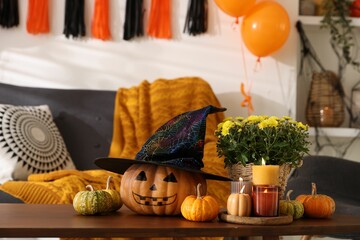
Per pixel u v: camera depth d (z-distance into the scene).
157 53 4.00
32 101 3.64
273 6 3.71
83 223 1.53
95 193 1.77
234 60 4.04
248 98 3.95
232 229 1.51
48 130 3.41
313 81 4.05
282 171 1.84
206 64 4.02
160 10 3.98
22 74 3.93
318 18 4.06
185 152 1.79
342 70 4.21
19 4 3.93
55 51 3.95
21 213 1.77
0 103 3.60
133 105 3.66
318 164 2.95
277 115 4.04
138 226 1.49
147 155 1.82
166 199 1.76
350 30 4.10
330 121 3.98
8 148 3.11
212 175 1.77
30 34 3.93
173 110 3.61
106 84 3.97
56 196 2.59
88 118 3.64
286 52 4.04
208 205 1.65
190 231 1.48
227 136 1.85
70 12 3.91
